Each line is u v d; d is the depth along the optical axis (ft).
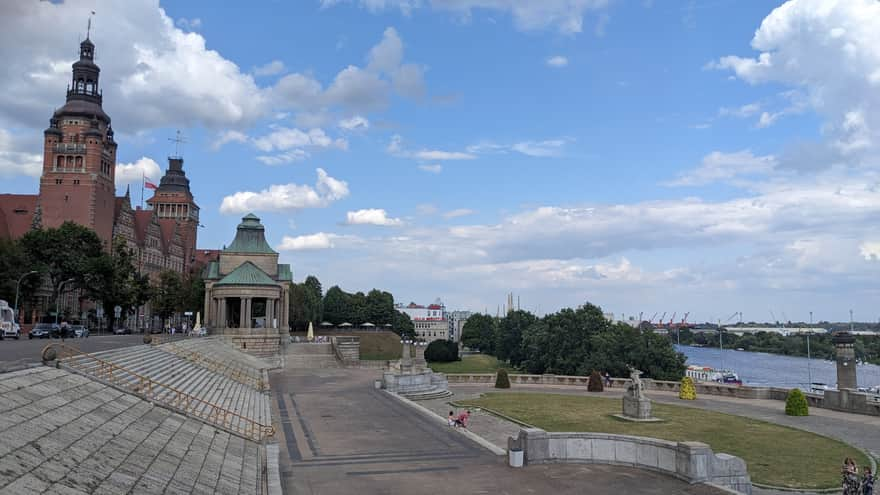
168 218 570.46
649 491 75.10
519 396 188.34
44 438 54.95
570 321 395.14
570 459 89.71
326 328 608.19
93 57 421.59
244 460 85.20
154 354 138.21
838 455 104.63
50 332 212.43
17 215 393.09
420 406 146.41
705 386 195.83
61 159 390.83
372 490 76.28
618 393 199.93
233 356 232.94
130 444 66.49
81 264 311.06
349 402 154.20
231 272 308.40
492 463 90.22
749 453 106.11
